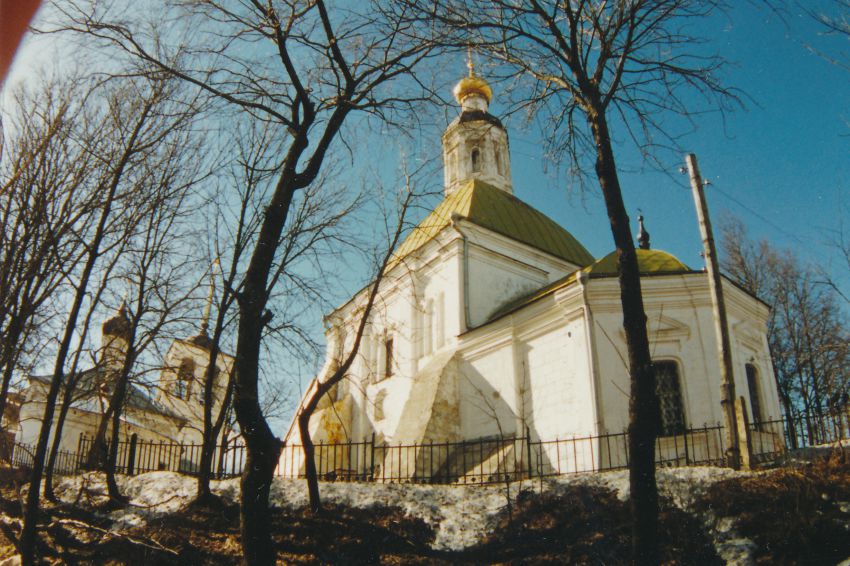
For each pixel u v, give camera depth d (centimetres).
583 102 951
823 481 1062
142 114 1200
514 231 2777
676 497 1161
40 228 1083
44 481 1584
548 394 1950
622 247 875
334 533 1241
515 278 2641
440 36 977
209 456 1389
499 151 3403
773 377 1975
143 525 1290
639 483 781
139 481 1559
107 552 1195
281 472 2652
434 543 1237
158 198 1276
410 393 2334
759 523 1017
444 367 2283
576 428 1812
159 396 1811
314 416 2745
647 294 1862
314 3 1035
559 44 936
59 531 1276
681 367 1789
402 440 2188
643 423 802
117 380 1528
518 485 1416
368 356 2811
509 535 1207
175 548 1181
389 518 1316
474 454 2094
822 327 2538
